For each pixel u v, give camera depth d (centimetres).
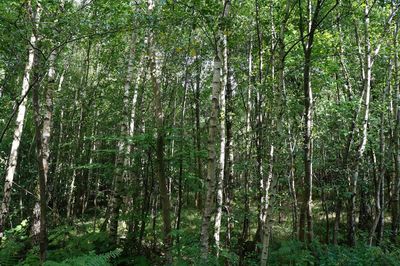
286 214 1561
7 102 1005
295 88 980
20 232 946
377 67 1295
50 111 840
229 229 952
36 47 636
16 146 984
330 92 1468
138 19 731
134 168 862
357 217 1594
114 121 1424
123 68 1295
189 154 767
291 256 788
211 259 621
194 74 1102
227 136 996
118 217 891
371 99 1291
